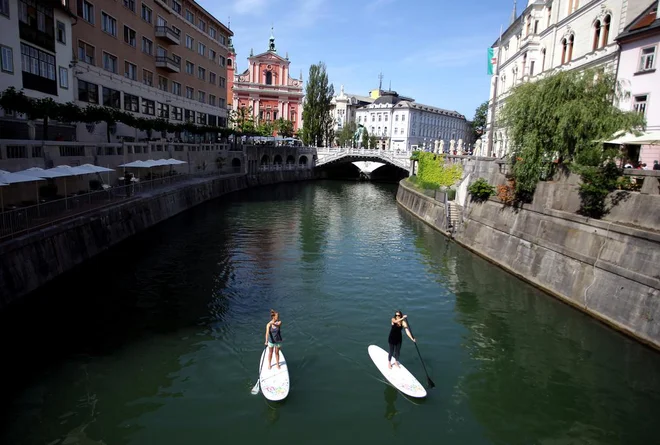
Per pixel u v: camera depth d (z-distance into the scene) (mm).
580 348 15836
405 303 19781
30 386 12586
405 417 11961
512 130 24156
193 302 18875
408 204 47812
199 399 12336
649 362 14820
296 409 12086
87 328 16031
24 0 28625
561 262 20344
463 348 15844
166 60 50188
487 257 26938
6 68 26875
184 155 48031
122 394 12430
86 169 24172
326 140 90375
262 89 97375
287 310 18562
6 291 16203
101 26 39344
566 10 34406
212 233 32188
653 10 25797
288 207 47312
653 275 15594
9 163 21938
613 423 12031
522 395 13141
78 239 21734
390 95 135125
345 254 27875
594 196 19297
